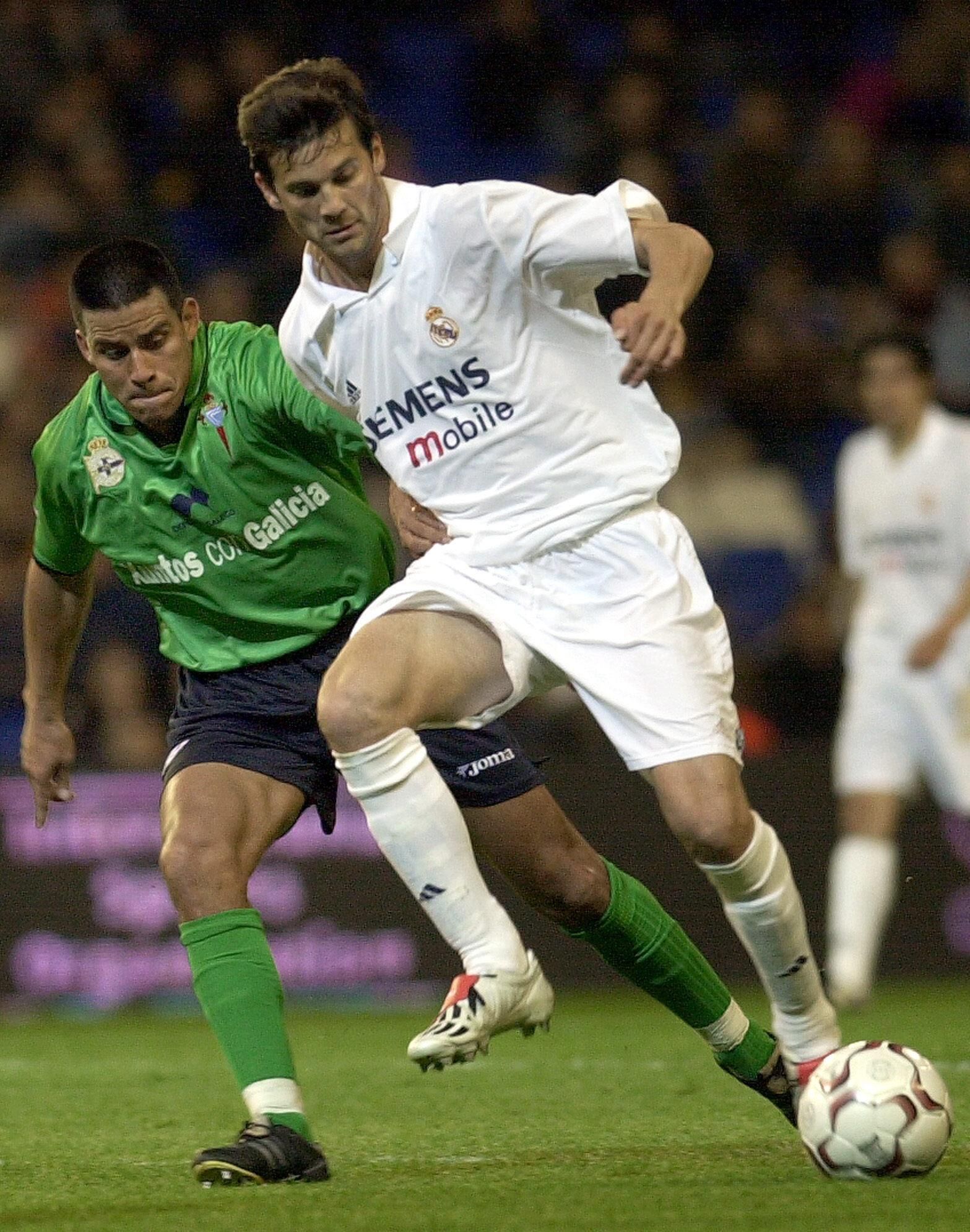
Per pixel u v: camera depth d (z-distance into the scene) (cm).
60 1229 1118
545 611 1405
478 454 1407
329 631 1569
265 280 4391
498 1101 1902
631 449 1417
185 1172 1415
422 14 5278
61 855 3275
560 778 3400
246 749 1522
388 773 1351
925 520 2958
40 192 4575
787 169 4878
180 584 1559
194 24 4984
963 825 3528
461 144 5122
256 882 3281
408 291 1381
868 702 3005
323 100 1346
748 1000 3169
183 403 1504
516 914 3400
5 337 4369
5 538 3847
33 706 1642
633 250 1351
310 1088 2080
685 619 1394
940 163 5150
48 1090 2111
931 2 5350
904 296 4766
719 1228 1066
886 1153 1248
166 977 3266
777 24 5397
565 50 5172
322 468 1534
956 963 3519
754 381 4556
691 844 1362
